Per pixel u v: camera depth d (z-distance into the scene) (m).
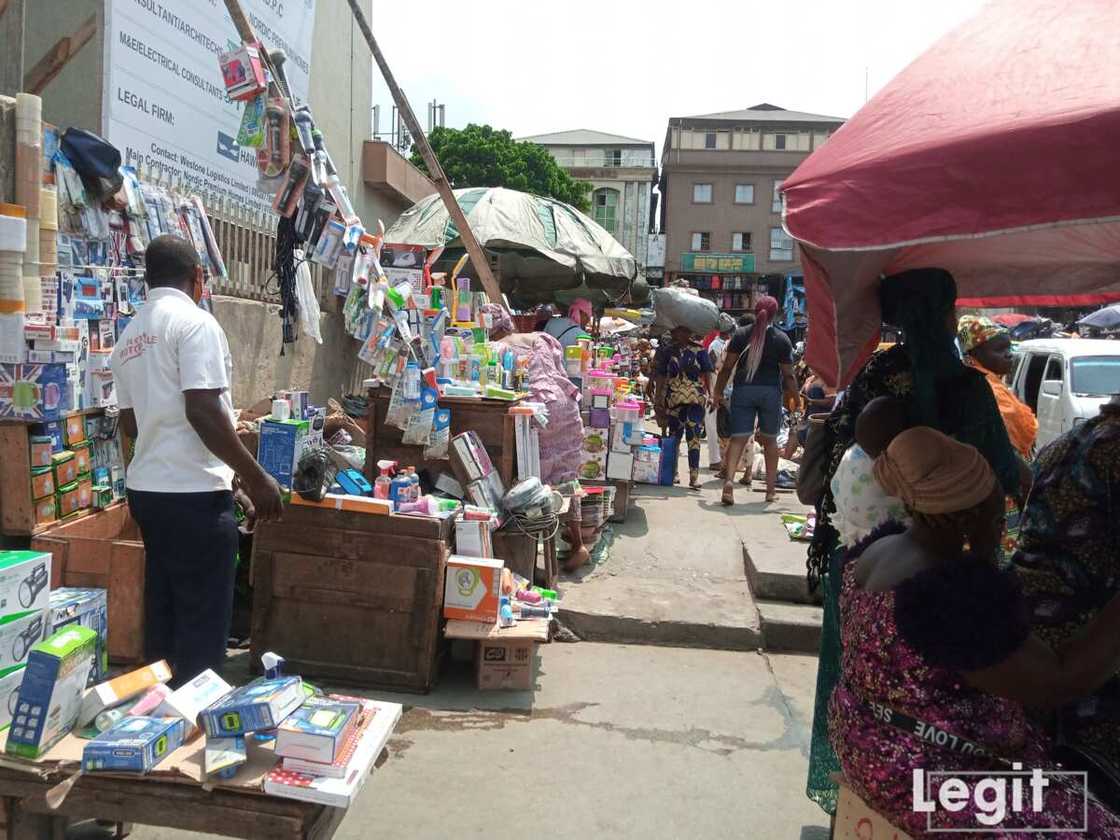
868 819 1.99
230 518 3.15
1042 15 1.71
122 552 3.79
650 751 3.67
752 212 50.19
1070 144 1.41
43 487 3.71
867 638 1.88
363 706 2.52
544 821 3.10
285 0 6.83
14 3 3.64
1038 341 11.45
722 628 4.97
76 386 3.85
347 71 8.85
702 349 8.87
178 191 5.08
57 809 2.20
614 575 5.75
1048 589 2.31
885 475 1.92
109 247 4.08
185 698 2.42
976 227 1.46
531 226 8.71
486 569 4.14
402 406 4.72
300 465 4.05
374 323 4.59
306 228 4.30
